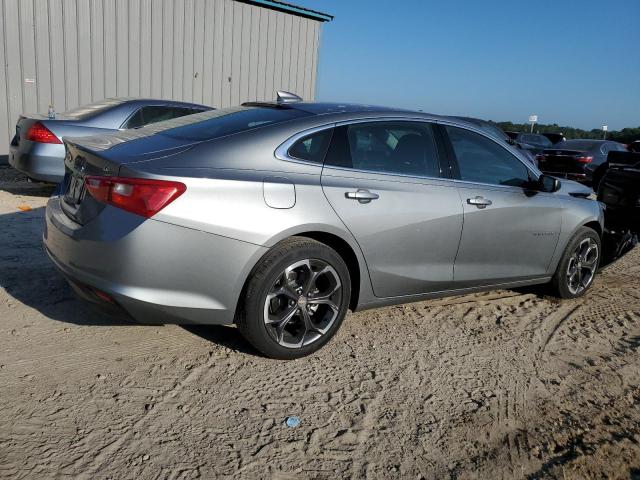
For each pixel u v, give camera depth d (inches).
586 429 120.7
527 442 114.7
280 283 131.7
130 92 462.0
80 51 431.5
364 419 118.3
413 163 155.6
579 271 200.8
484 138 174.9
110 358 133.0
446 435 115.1
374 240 143.3
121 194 117.8
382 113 155.3
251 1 518.0
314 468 102.3
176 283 120.0
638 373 148.3
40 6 408.8
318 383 130.4
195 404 118.0
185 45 485.7
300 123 140.7
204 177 121.1
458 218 157.9
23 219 253.3
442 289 163.8
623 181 244.7
